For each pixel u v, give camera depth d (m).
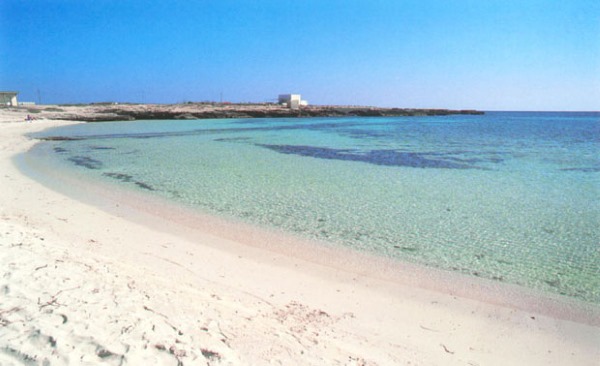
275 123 60.19
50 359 3.10
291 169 18.08
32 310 3.78
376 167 18.95
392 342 4.67
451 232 9.31
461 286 6.44
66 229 8.13
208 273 6.39
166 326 3.81
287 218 10.23
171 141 30.73
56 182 13.67
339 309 5.46
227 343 3.75
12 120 47.25
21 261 4.99
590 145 30.16
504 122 74.44
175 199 11.97
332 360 3.88
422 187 14.45
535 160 21.89
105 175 15.66
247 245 8.11
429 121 75.25
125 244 7.54
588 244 8.56
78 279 4.63
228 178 15.64
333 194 13.13
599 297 6.12
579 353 4.66
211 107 86.25
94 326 3.61
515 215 10.84
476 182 15.48
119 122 59.94
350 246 8.25
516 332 5.09
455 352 4.57
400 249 8.14
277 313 5.01
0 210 9.06
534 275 6.93
